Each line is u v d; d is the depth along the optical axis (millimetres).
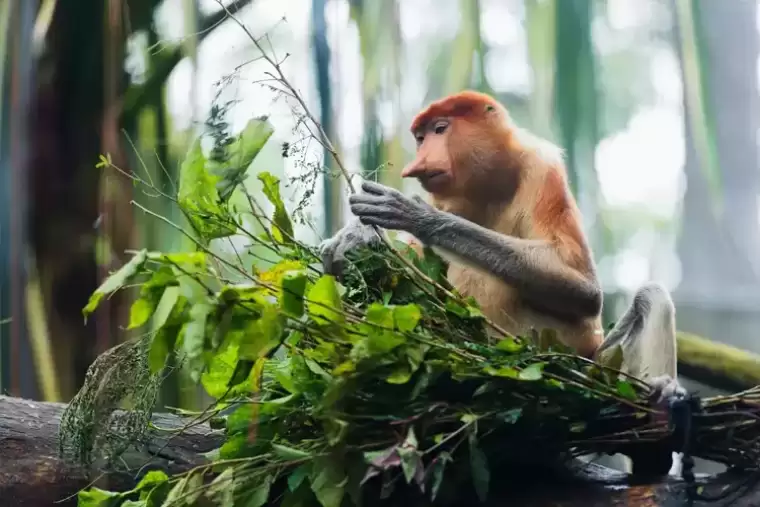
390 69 5676
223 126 3436
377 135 5551
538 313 4277
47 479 3559
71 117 5035
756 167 9734
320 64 5523
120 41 5141
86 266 4938
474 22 6055
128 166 5172
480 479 2818
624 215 11289
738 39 9633
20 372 4797
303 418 3076
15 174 4926
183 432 3672
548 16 6156
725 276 9969
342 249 3568
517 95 7055
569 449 3156
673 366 3914
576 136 6113
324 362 2994
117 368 3375
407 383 2965
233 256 3949
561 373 3068
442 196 4582
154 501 3148
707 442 3006
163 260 2723
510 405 2996
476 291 4359
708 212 10039
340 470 2863
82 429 3377
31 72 5008
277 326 2768
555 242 4242
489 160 4484
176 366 3447
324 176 4469
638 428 3051
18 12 5039
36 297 4855
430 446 2973
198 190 3320
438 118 4645
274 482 3141
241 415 3070
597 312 4238
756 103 9688
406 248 3678
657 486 3045
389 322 2883
